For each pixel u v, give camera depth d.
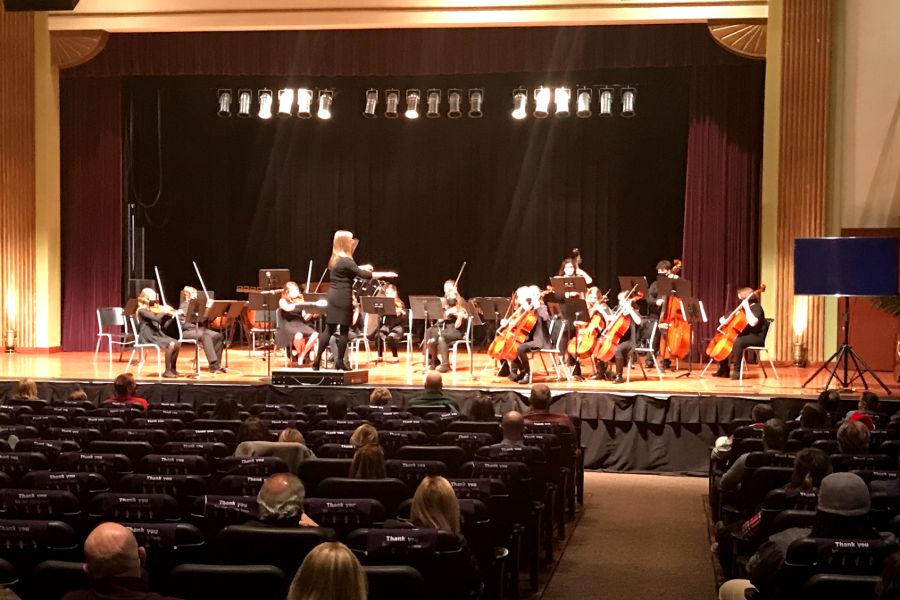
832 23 13.27
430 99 15.69
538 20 13.89
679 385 11.69
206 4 14.59
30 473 5.14
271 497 4.17
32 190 15.65
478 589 4.21
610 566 7.08
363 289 13.94
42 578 3.58
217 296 18.44
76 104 16.14
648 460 11.14
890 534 4.21
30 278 15.74
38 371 13.15
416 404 9.03
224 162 18.34
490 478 5.55
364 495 5.09
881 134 13.16
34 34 15.42
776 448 6.75
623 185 17.22
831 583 3.50
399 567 3.64
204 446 6.28
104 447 6.34
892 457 6.72
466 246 17.94
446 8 14.09
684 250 14.70
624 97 15.46
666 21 13.70
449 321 13.33
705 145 14.57
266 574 3.54
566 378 12.38
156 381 12.05
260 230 18.45
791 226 13.36
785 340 13.52
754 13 13.41
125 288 16.94
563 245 17.48
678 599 6.30
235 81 17.62
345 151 18.16
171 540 4.01
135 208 17.45
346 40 14.80
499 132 17.64
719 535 6.11
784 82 13.34
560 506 7.71
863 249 10.83
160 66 15.34
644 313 16.81
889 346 13.36
